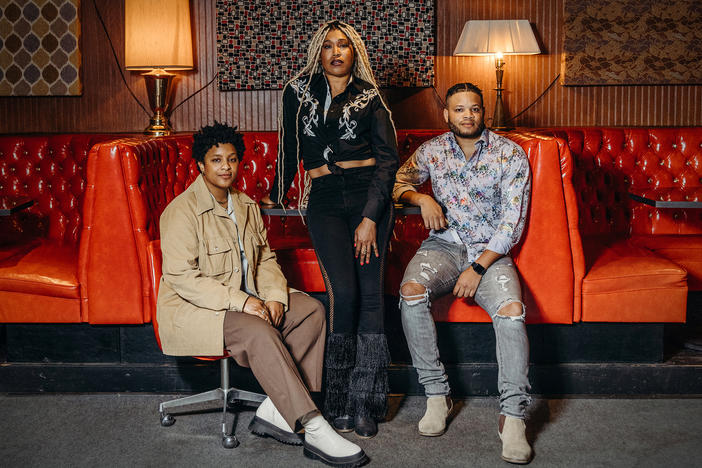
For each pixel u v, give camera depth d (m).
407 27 4.77
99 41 4.83
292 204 4.35
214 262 2.84
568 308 3.24
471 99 3.01
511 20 4.57
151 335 3.32
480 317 3.26
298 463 2.68
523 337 2.80
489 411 3.15
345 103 3.02
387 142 3.04
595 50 4.84
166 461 2.70
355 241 2.95
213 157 2.82
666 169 4.39
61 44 4.79
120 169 3.14
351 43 3.07
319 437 2.63
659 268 3.27
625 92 4.91
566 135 4.36
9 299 3.26
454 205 3.15
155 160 3.46
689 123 4.92
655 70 4.84
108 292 3.20
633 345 3.33
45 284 3.22
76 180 4.27
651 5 4.80
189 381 3.33
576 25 4.82
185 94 4.86
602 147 4.39
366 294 2.95
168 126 4.57
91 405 3.21
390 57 4.79
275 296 2.86
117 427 2.99
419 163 3.25
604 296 3.25
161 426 3.00
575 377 3.31
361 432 2.89
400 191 3.25
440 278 3.03
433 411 2.92
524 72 4.89
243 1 4.73
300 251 3.50
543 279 3.22
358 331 2.94
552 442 2.83
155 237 3.27
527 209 3.17
